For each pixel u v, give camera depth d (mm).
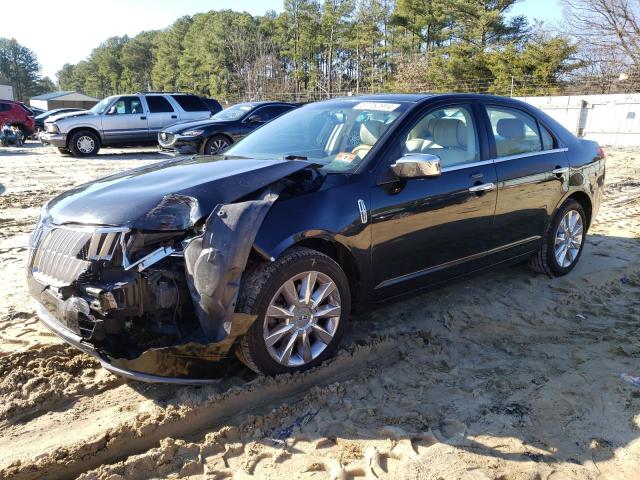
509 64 37844
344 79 62250
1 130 23297
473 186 4305
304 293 3412
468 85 40125
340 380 3572
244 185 3318
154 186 3408
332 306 3570
